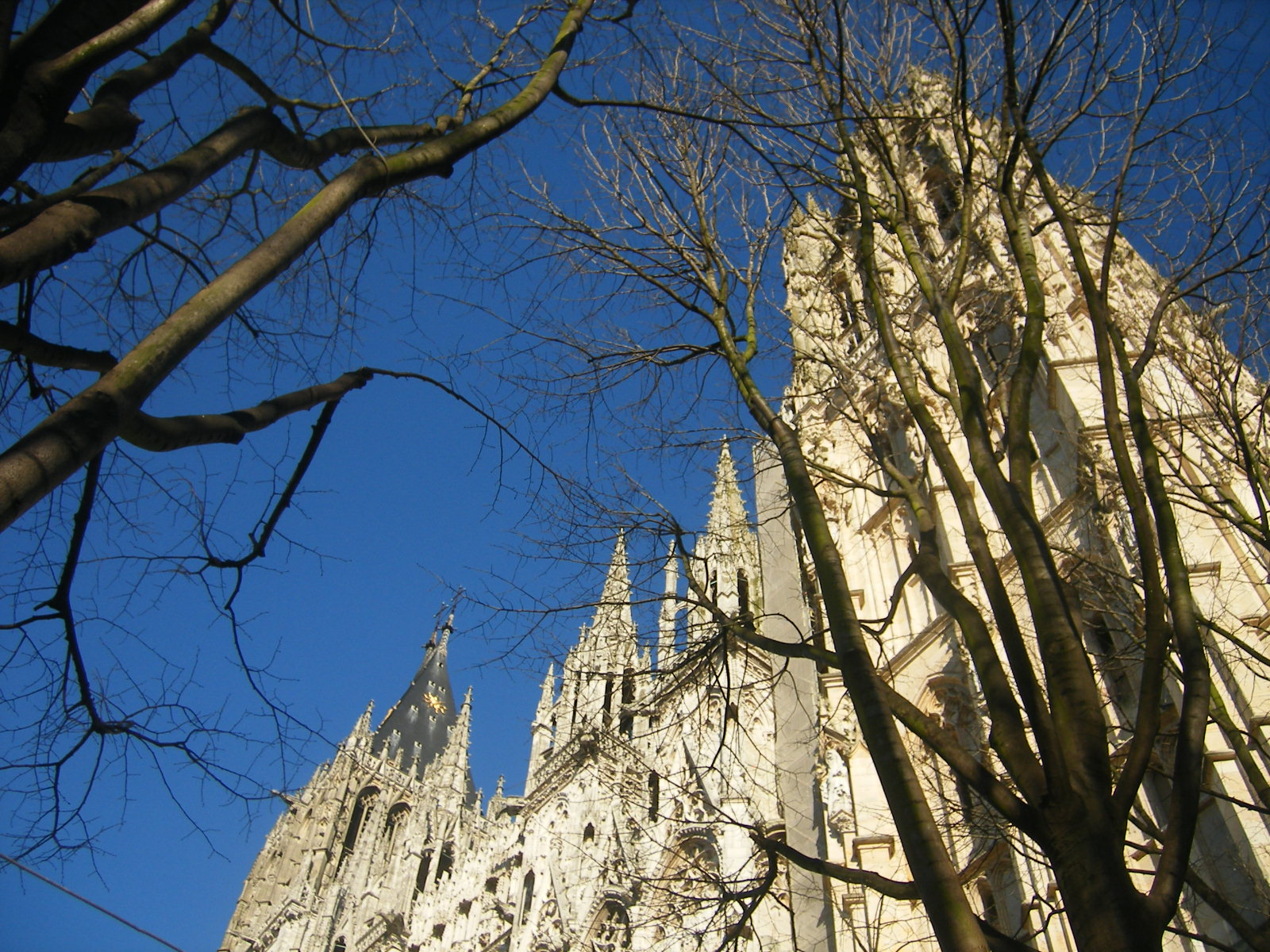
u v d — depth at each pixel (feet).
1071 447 64.95
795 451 36.65
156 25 25.61
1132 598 49.57
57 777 31.40
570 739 175.11
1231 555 51.93
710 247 46.26
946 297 38.55
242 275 25.25
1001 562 66.23
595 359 46.29
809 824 88.63
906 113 50.72
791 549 114.11
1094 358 67.87
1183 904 46.68
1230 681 46.26
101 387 22.34
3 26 22.98
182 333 23.86
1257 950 29.35
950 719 65.77
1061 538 61.16
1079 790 24.57
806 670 100.53
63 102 24.44
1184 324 60.80
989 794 26.27
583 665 51.57
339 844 368.89
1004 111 42.29
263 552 34.40
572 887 151.12
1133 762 25.11
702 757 134.10
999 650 61.11
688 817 131.85
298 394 31.73
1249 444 43.65
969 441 33.55
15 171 23.41
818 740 74.74
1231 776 44.57
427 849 296.51
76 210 23.98
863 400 70.13
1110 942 21.77
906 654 72.13
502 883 188.96
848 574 85.92
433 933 213.25
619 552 45.96
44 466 20.47
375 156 29.53
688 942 110.42
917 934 59.82
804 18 44.70
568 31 38.52
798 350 48.98
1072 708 26.22
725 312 44.78
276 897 366.63
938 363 82.43
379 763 394.52
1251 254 39.40
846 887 63.93
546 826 173.37
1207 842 46.75
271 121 30.07
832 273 67.21
